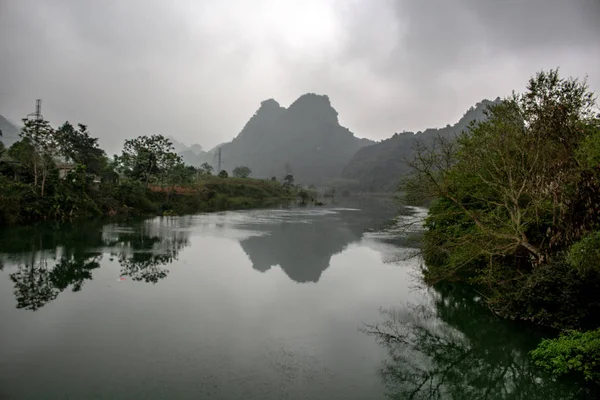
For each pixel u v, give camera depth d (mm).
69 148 53000
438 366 10375
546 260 12438
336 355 10523
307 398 8391
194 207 62562
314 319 13109
